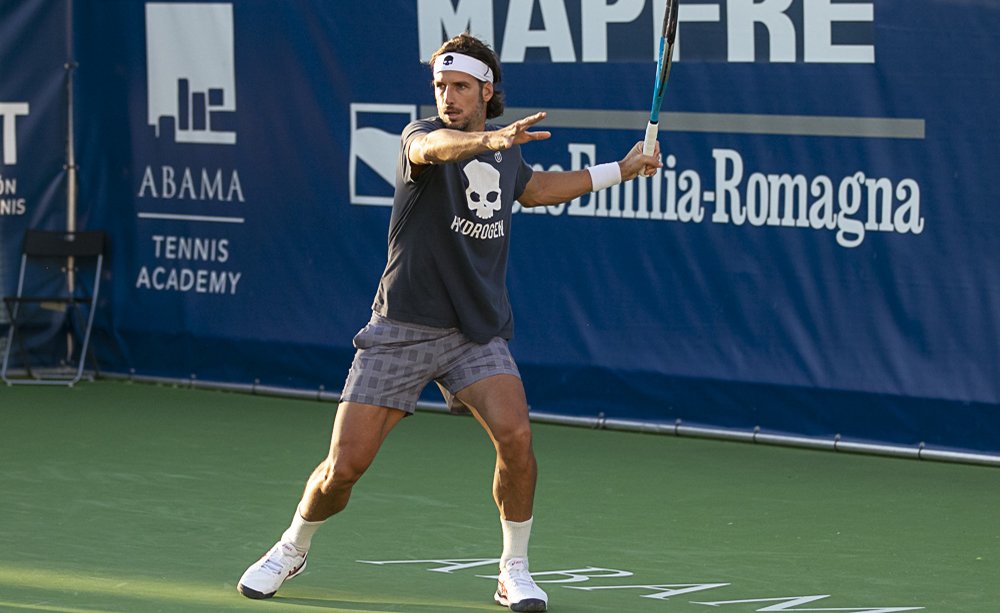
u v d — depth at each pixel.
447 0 26.89
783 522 18.98
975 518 19.36
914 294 23.62
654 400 25.83
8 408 27.33
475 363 13.51
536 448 24.41
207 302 29.80
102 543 16.88
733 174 24.83
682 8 24.88
